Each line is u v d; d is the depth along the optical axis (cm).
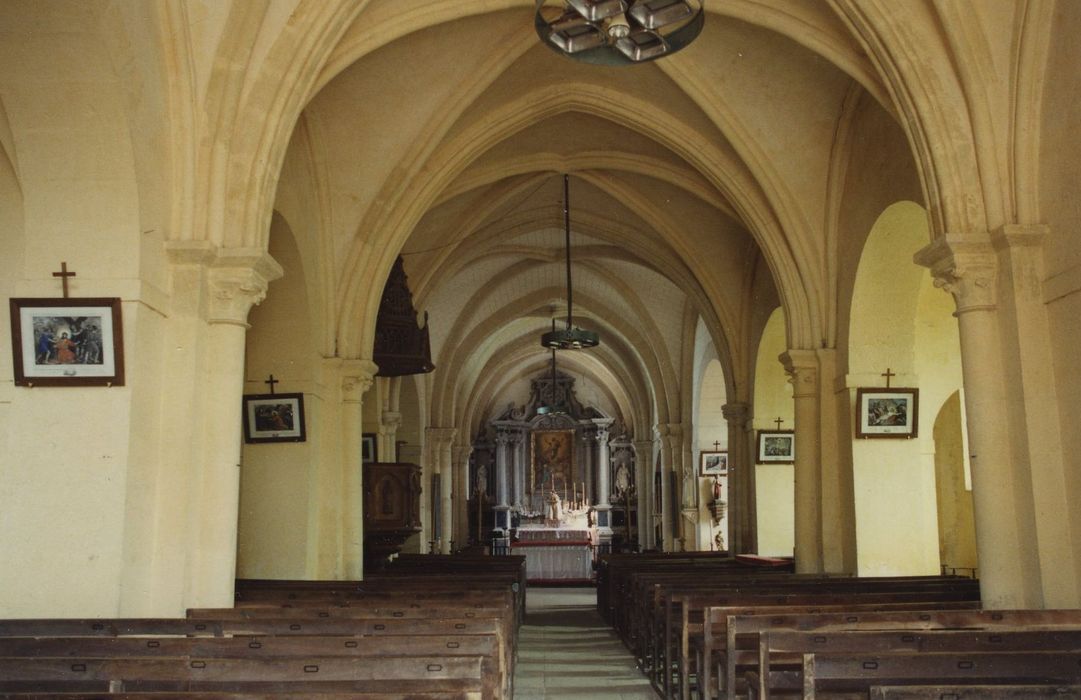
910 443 1405
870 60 1058
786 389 2011
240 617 789
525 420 4250
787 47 1305
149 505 864
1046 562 909
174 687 528
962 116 995
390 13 1129
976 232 977
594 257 2380
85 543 812
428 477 2747
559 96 1500
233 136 945
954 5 970
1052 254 938
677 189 1861
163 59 902
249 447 1333
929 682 570
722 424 2627
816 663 542
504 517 4150
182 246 895
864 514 1386
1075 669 548
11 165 874
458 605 895
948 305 1680
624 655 1348
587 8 800
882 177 1301
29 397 830
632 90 1487
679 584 1147
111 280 835
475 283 2575
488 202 1859
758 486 2005
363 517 1638
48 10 747
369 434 1933
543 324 3284
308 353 1341
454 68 1354
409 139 1406
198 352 905
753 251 1973
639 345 2819
